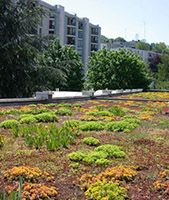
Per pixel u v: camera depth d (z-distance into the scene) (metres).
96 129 12.59
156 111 19.34
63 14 76.50
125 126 12.66
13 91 30.53
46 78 30.58
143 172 7.49
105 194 5.86
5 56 28.73
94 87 54.78
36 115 14.71
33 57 29.73
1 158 8.32
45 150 9.20
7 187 6.23
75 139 10.74
